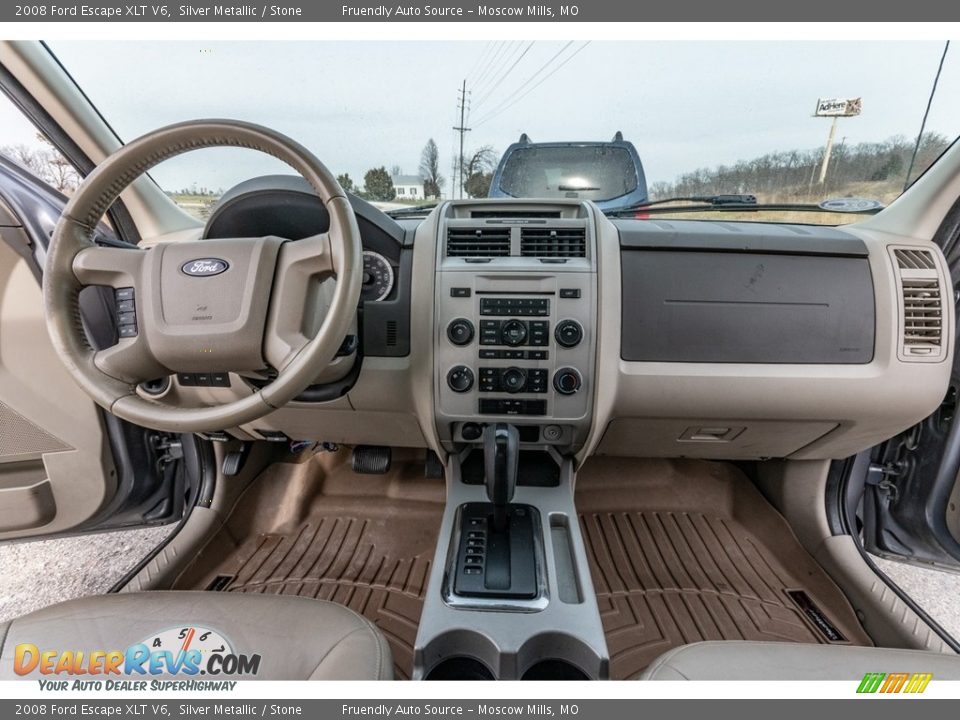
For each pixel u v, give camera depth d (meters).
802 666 0.76
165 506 1.65
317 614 0.85
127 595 0.89
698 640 1.28
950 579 1.51
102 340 1.31
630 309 1.16
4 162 1.24
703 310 1.15
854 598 1.35
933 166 1.20
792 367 1.15
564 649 0.87
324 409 1.24
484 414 1.14
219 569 1.51
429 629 0.87
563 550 1.04
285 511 1.67
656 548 1.57
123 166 0.88
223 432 1.40
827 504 1.48
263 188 0.99
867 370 1.14
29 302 1.22
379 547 1.58
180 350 0.88
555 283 1.08
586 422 1.13
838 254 1.15
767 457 1.45
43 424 1.31
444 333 1.11
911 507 1.39
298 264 0.87
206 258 0.88
